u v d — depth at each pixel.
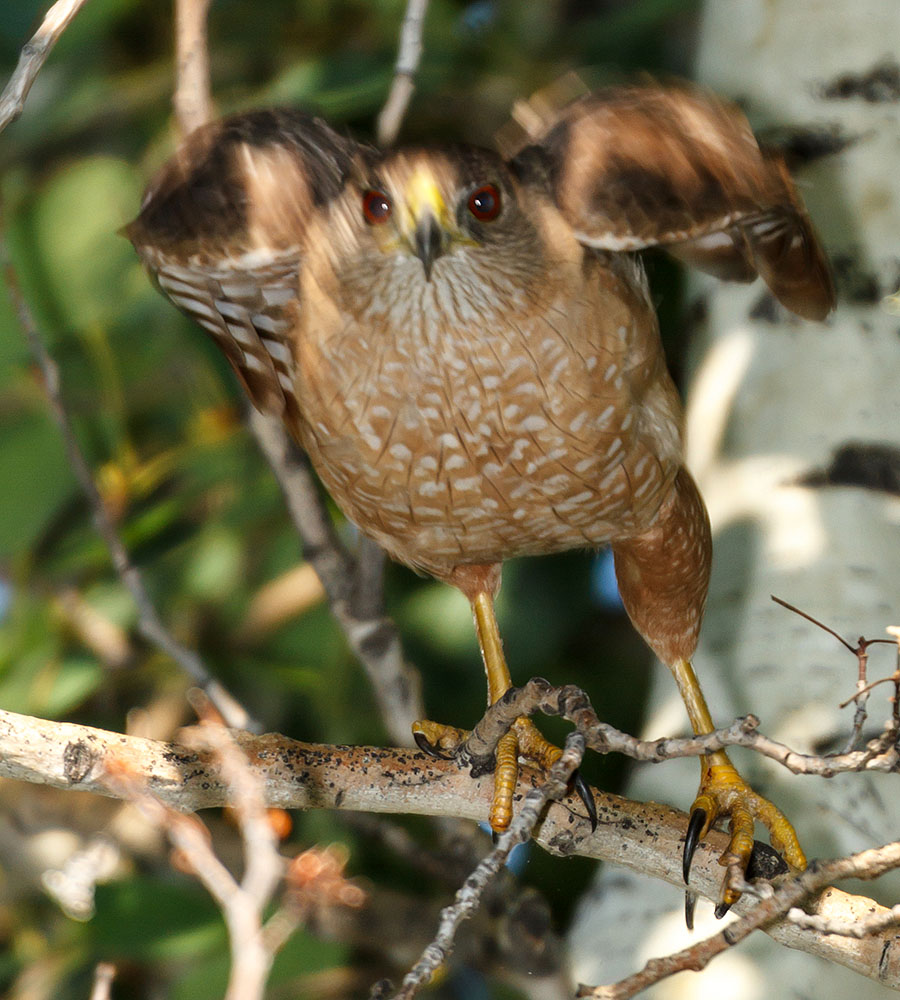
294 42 10.73
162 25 10.66
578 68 10.16
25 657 9.49
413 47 7.09
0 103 5.12
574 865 9.87
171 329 9.80
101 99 10.02
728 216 6.51
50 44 5.20
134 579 7.51
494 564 7.40
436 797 6.23
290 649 9.97
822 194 7.60
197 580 9.99
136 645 10.16
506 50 10.22
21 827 9.27
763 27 7.91
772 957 6.26
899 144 7.61
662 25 10.43
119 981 9.25
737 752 6.95
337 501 7.15
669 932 6.60
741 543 7.27
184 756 5.96
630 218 6.41
